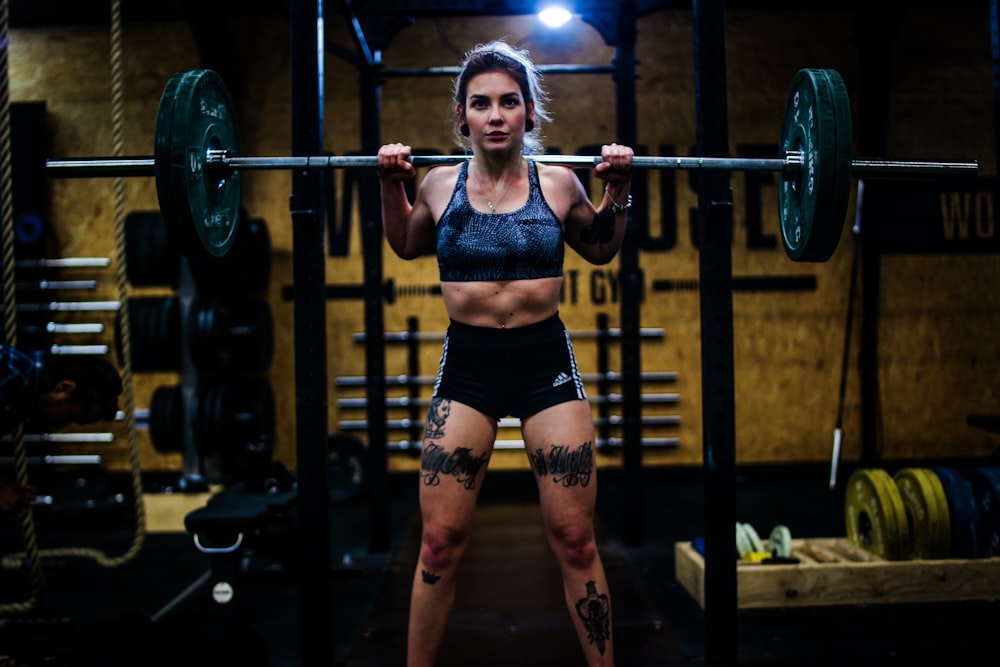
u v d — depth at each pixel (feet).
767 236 18.02
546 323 5.79
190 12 17.12
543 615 9.34
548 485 5.62
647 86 18.22
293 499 9.23
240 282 16.56
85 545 13.52
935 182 17.88
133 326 15.89
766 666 7.81
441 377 5.83
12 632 9.25
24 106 17.84
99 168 6.59
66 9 17.52
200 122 6.41
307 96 7.72
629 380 12.64
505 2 12.71
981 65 18.25
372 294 12.82
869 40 17.75
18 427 7.69
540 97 6.16
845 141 5.90
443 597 5.65
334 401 17.84
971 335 17.93
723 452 7.88
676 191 18.10
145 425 17.72
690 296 17.97
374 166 6.53
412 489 17.69
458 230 5.73
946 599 9.53
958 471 10.21
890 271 17.94
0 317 17.21
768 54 18.25
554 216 5.82
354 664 7.97
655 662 7.95
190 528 8.12
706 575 7.91
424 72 12.76
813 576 9.45
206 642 6.37
